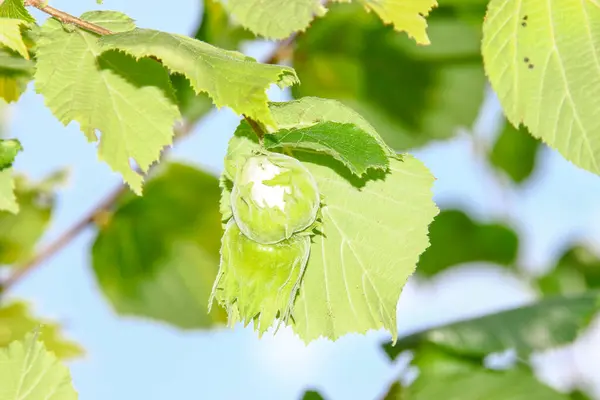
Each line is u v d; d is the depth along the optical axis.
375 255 0.48
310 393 0.56
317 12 0.48
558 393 0.56
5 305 0.61
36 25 0.48
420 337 0.58
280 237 0.45
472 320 0.59
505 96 0.50
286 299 0.45
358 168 0.45
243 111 0.44
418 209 0.48
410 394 0.57
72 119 0.47
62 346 0.63
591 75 0.49
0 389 0.49
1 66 0.50
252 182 0.45
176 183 0.68
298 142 0.45
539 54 0.50
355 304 0.48
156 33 0.45
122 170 0.47
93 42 0.47
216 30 0.59
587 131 0.49
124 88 0.47
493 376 0.57
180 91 0.61
